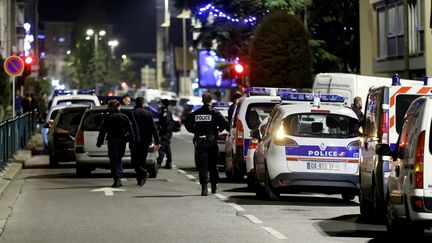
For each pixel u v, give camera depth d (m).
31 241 17.98
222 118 27.11
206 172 27.09
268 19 56.25
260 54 55.94
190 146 58.62
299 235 18.73
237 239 18.17
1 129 33.84
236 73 57.44
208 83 112.06
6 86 48.81
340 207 24.30
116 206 24.25
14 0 76.62
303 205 24.70
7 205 24.59
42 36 115.38
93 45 187.88
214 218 21.64
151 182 31.88
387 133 20.19
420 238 17.34
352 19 74.06
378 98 20.73
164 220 21.25
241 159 30.58
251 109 30.77
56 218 21.70
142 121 30.05
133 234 18.91
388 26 58.81
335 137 24.48
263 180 25.62
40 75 106.50
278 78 55.81
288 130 24.61
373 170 20.58
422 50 54.19
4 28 68.19
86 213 22.69
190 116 27.08
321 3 73.56
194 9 66.25
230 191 28.59
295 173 24.27
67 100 45.84
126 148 33.00
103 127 29.92
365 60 62.81
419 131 16.22
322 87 37.84
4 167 35.44
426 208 16.05
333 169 24.30
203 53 111.62
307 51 56.38
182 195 27.25
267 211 23.16
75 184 31.06
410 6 55.31
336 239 18.12
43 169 38.41
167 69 193.00
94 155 33.28
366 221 21.17
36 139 57.94
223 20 65.62
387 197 18.16
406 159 16.84
